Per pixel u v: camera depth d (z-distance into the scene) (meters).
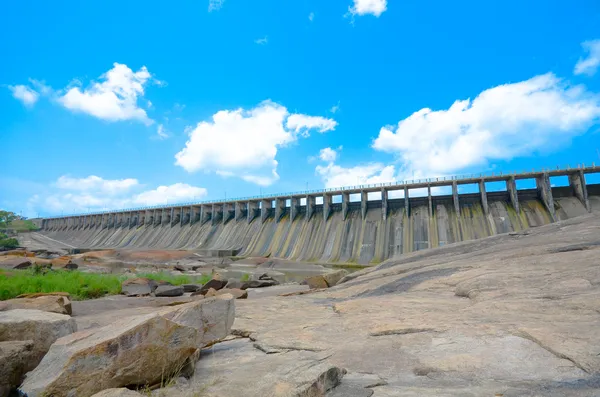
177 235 114.75
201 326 6.18
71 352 4.93
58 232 168.88
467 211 75.12
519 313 7.65
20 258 47.44
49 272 35.47
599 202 66.94
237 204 105.81
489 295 9.73
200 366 6.34
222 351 7.44
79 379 4.70
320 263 73.38
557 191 72.38
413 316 8.73
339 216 87.31
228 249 92.25
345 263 72.81
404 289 14.18
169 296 27.23
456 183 76.12
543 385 4.41
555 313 7.27
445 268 15.86
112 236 137.25
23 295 15.46
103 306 19.58
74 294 25.66
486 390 4.40
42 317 6.36
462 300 10.48
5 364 5.23
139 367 5.16
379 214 83.00
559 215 67.44
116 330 5.42
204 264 72.69
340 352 6.55
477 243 22.77
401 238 75.06
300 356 6.51
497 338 6.26
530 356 5.37
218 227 106.94
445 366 5.38
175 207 122.31
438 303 10.30
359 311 10.40
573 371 4.72
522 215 69.62
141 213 135.38
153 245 115.94
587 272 9.92
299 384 4.54
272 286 34.62
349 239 80.25
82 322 11.71
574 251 12.95
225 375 5.60
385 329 7.70
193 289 31.39
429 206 78.50
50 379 4.64
